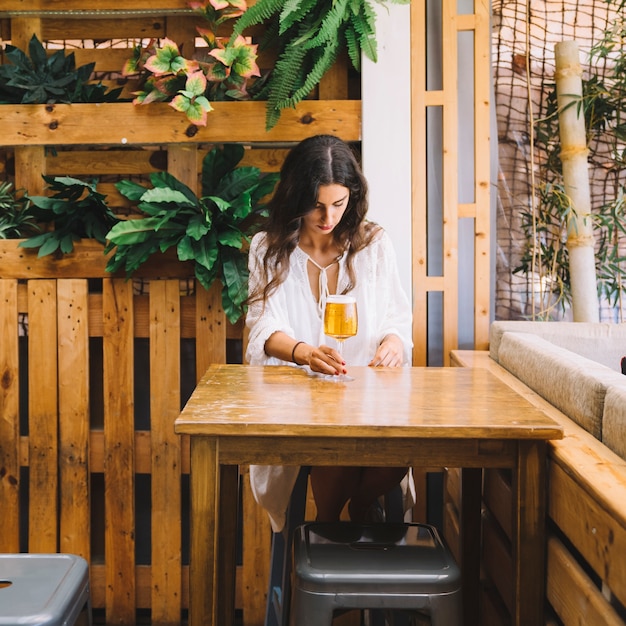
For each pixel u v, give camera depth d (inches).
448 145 115.5
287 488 88.0
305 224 94.0
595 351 102.0
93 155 121.9
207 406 65.1
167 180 112.7
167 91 113.0
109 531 117.6
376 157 114.9
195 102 110.4
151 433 116.9
